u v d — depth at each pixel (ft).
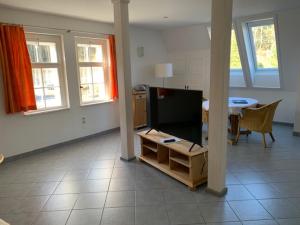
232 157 11.68
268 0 11.47
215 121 7.74
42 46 13.10
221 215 7.26
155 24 17.20
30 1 10.30
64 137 14.44
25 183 9.67
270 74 17.39
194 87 20.83
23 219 7.34
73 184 9.48
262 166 10.61
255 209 7.52
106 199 8.32
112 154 12.73
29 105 12.34
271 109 12.55
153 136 10.87
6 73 11.30
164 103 10.27
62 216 7.43
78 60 14.94
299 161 11.07
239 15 14.88
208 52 19.29
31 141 12.86
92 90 15.98
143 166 11.03
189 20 15.93
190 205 7.83
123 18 10.11
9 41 11.25
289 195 8.26
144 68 19.72
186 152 8.82
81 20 14.51
